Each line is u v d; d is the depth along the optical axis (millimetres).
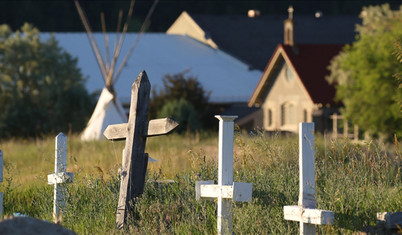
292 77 105125
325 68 102562
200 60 148375
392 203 16453
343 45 105562
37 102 111562
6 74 114438
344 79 76000
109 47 144500
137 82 17609
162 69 139250
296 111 104062
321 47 105250
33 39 119812
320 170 18094
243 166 18250
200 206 17234
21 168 34562
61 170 19172
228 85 136875
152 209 17062
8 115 107938
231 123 15109
